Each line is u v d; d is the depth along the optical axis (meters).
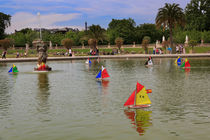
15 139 7.35
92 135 7.55
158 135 7.49
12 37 114.56
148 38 108.75
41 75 22.88
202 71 24.25
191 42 73.38
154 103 11.32
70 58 46.28
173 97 12.52
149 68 28.11
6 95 13.67
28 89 15.51
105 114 9.67
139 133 7.66
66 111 10.17
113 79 19.53
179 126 8.23
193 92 13.77
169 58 46.94
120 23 117.25
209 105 10.87
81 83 17.72
